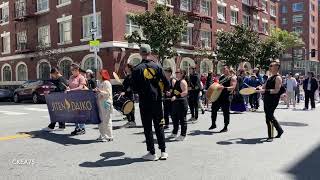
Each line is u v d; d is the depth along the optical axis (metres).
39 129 11.12
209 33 35.09
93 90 9.09
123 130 10.73
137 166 6.57
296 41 70.06
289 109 18.08
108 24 25.48
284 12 89.81
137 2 27.14
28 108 19.56
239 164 6.69
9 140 9.16
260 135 9.80
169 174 6.05
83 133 10.09
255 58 34.72
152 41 23.78
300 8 87.38
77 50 27.98
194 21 33.03
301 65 83.19
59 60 29.36
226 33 32.12
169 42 25.12
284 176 5.94
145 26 23.81
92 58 26.97
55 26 30.06
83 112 9.45
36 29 32.12
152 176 5.94
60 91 10.35
